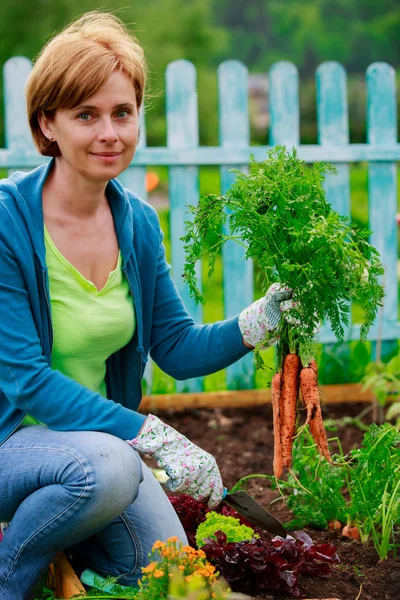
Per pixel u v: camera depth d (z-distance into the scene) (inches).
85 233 97.9
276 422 97.7
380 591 100.7
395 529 118.3
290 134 195.9
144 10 518.3
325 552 103.8
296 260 92.4
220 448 164.1
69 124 90.7
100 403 92.8
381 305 94.6
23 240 93.7
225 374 207.8
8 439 95.2
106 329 98.9
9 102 184.5
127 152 93.7
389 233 203.9
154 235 105.9
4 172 313.7
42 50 94.8
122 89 90.6
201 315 195.9
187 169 192.1
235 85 191.2
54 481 89.9
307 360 95.4
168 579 82.4
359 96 571.8
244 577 98.3
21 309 93.2
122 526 97.4
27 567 92.2
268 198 94.7
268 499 133.6
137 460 92.7
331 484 116.5
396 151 200.7
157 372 194.9
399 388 173.2
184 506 112.1
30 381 91.4
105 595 92.1
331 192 200.4
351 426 177.5
